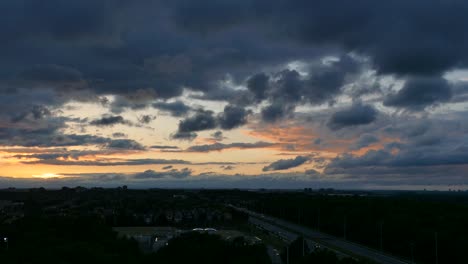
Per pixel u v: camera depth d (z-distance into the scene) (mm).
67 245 82438
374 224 132625
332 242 128250
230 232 124812
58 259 73625
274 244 111688
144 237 112875
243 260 84062
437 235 106000
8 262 69938
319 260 76062
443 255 100562
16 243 84875
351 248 116250
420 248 106188
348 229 143125
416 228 119312
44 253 76125
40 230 97688
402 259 103688
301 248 89688
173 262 86688
